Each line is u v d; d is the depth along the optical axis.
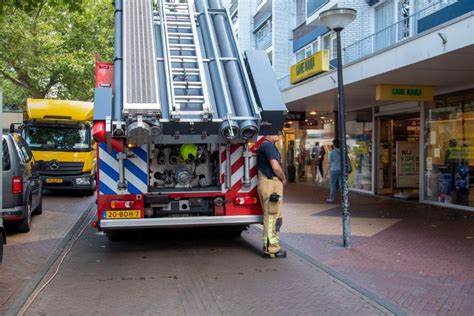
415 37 9.61
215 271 6.99
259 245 8.75
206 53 7.77
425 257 7.75
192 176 7.86
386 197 16.03
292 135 24.41
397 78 11.51
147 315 5.25
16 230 10.02
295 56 25.19
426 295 5.89
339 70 8.45
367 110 17.48
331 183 14.85
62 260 7.67
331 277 6.64
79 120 16.61
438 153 13.73
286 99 16.86
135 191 7.48
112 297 5.84
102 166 7.42
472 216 11.59
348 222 8.55
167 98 6.95
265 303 5.62
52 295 5.92
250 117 7.02
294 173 23.52
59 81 25.81
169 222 7.55
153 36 7.29
